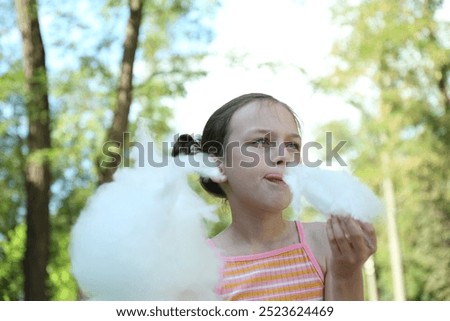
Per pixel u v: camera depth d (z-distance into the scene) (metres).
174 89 13.58
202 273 1.84
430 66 18.09
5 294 15.52
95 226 1.74
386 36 17.00
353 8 17.75
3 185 18.62
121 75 13.01
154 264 1.72
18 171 17.66
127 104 12.87
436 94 18.80
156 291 1.74
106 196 1.80
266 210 2.28
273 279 2.30
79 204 18.22
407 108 18.55
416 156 19.53
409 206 22.72
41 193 12.62
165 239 1.76
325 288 2.31
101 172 11.27
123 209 1.75
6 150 16.97
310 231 2.43
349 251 2.00
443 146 19.14
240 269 2.30
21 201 19.17
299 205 2.01
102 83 14.29
